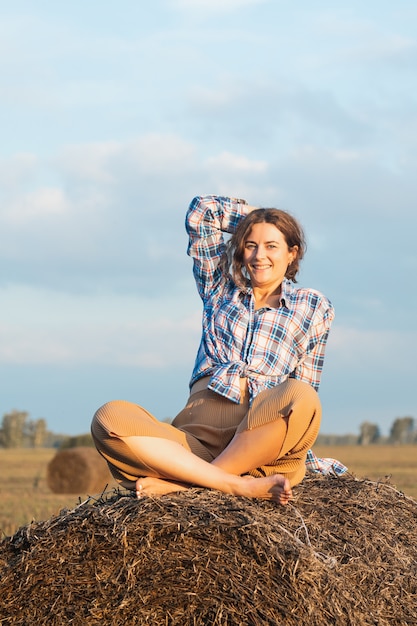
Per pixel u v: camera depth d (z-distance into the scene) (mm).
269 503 5352
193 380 6312
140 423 5379
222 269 6695
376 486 6102
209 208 6773
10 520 15609
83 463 26688
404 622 5148
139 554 4867
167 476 5410
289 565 4711
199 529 4848
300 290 6480
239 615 4719
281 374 6172
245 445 5516
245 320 6297
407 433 100125
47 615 4910
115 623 4828
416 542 5766
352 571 5059
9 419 83562
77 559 4941
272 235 6371
